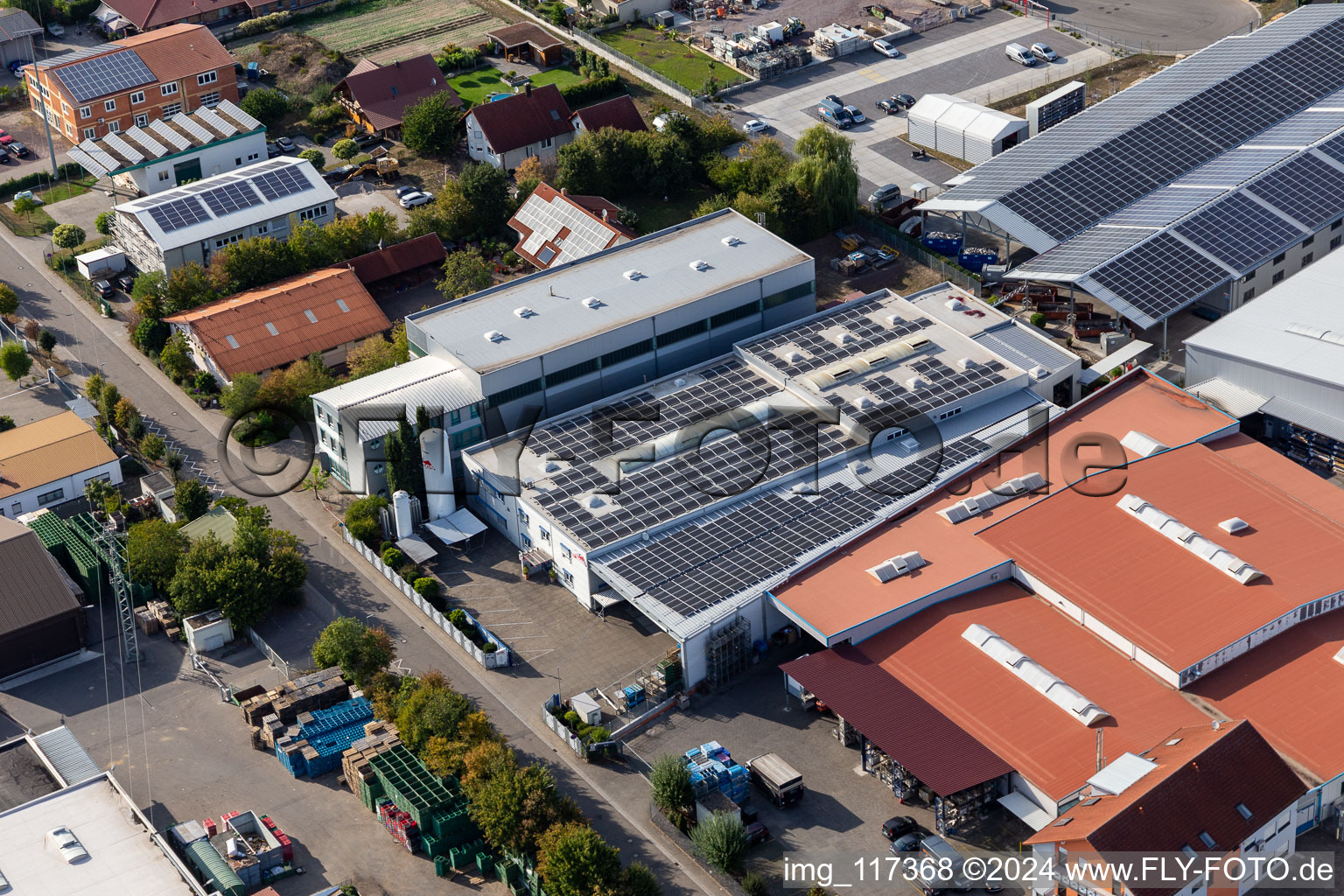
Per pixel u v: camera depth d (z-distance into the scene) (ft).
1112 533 480.64
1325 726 415.23
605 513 503.61
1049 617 459.32
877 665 444.96
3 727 461.78
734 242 609.83
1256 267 601.62
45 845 393.91
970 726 421.18
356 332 618.85
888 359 563.48
